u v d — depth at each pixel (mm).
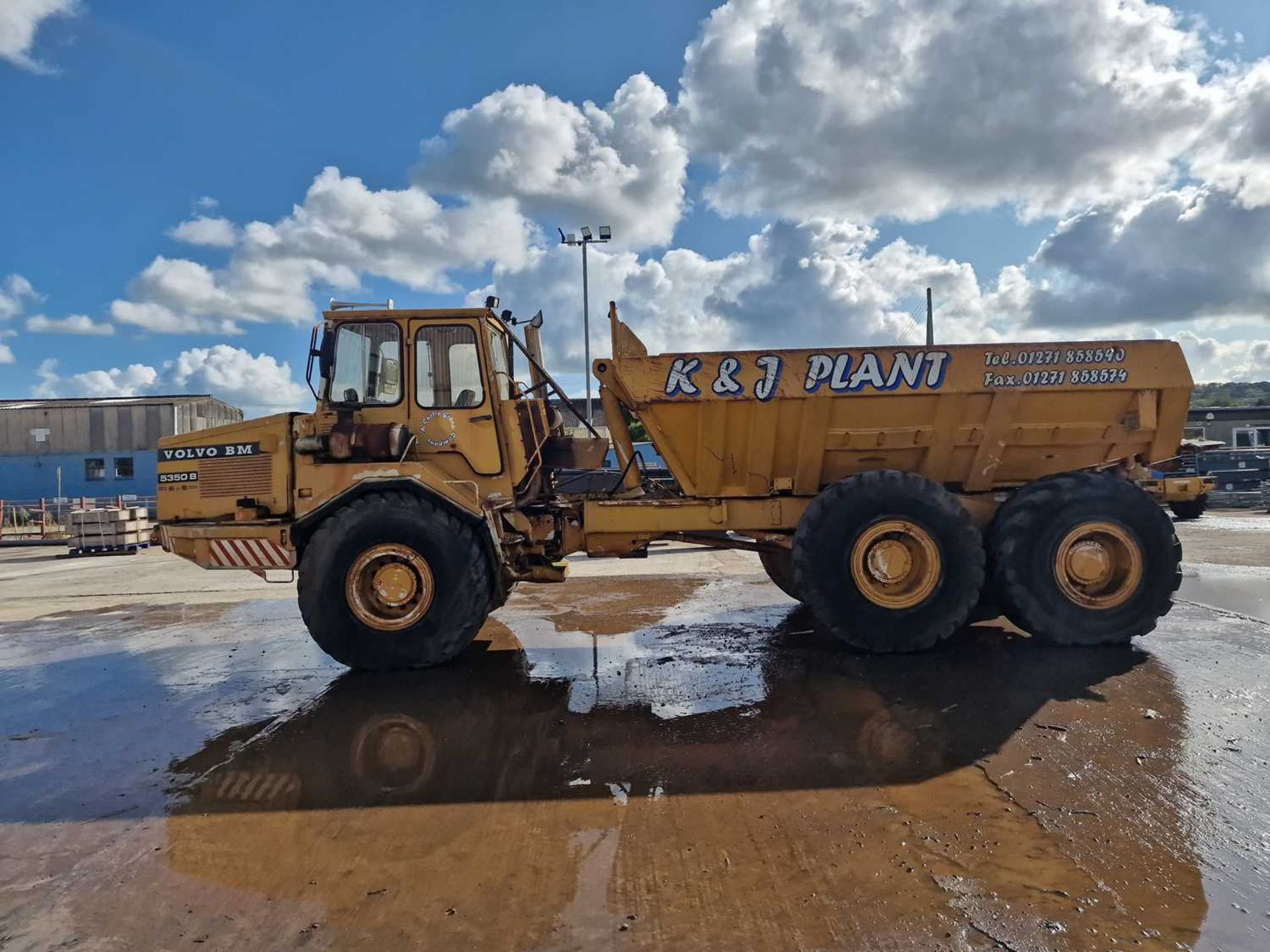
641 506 5727
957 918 2330
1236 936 2205
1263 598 7016
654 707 4398
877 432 5570
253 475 5680
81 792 3496
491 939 2305
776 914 2391
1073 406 5531
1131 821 2877
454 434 5727
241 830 3068
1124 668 4801
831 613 5191
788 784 3309
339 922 2424
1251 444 28812
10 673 5809
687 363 5488
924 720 4012
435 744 3938
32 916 2504
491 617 7129
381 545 5164
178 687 5250
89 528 16672
